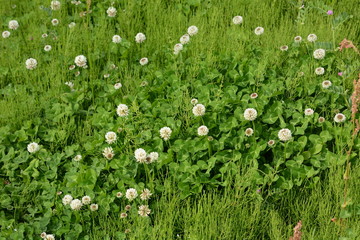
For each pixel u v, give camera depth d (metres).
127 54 1.65
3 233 1.28
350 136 1.36
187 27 1.71
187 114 1.43
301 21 1.65
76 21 1.80
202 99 1.46
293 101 1.46
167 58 1.63
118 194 1.31
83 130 1.46
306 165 1.36
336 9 1.71
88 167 1.38
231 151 1.35
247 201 1.28
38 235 1.28
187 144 1.37
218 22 1.73
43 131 1.48
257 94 1.46
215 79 1.53
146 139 1.39
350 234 1.21
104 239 1.26
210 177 1.35
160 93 1.52
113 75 1.59
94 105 1.53
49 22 1.80
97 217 1.31
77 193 1.33
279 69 1.53
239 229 1.26
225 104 1.43
